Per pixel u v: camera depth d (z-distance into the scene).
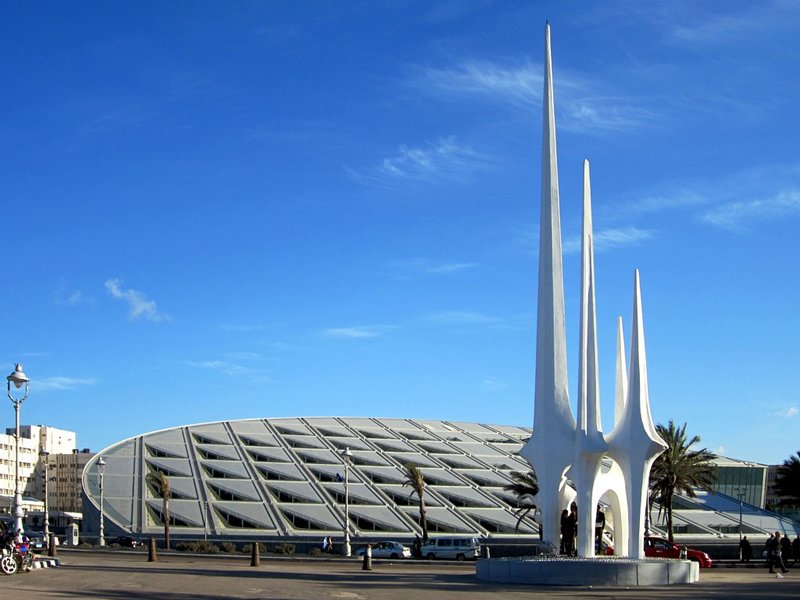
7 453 170.38
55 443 190.88
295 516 76.62
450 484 86.50
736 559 70.06
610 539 59.72
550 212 40.12
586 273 39.22
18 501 43.31
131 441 93.38
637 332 39.34
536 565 35.91
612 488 40.81
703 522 84.69
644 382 39.66
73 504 178.75
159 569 43.16
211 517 76.31
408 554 68.12
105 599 26.03
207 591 30.23
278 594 29.58
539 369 39.84
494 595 30.11
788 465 79.06
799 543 64.44
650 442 38.12
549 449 38.97
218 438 95.81
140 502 78.19
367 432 102.50
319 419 107.94
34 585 31.16
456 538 68.62
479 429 111.94
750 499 103.75
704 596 30.19
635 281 39.66
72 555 57.81
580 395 38.50
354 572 44.53
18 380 44.09
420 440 101.56
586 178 40.06
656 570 35.88
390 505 80.38
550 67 40.62
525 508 75.00
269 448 92.81
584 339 38.81
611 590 32.88
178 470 84.94
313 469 87.00
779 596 30.23
